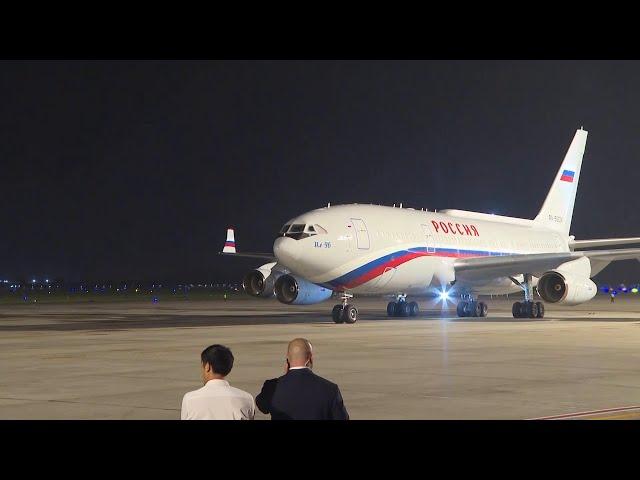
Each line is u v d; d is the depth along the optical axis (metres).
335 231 38.31
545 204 56.47
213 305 69.06
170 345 26.22
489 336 29.92
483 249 47.62
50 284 165.50
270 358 22.12
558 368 19.80
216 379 8.13
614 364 20.66
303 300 41.12
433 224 44.38
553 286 41.56
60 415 13.49
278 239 38.28
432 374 18.64
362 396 15.41
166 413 13.68
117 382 17.42
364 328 34.66
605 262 47.88
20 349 24.89
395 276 41.00
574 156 58.38
